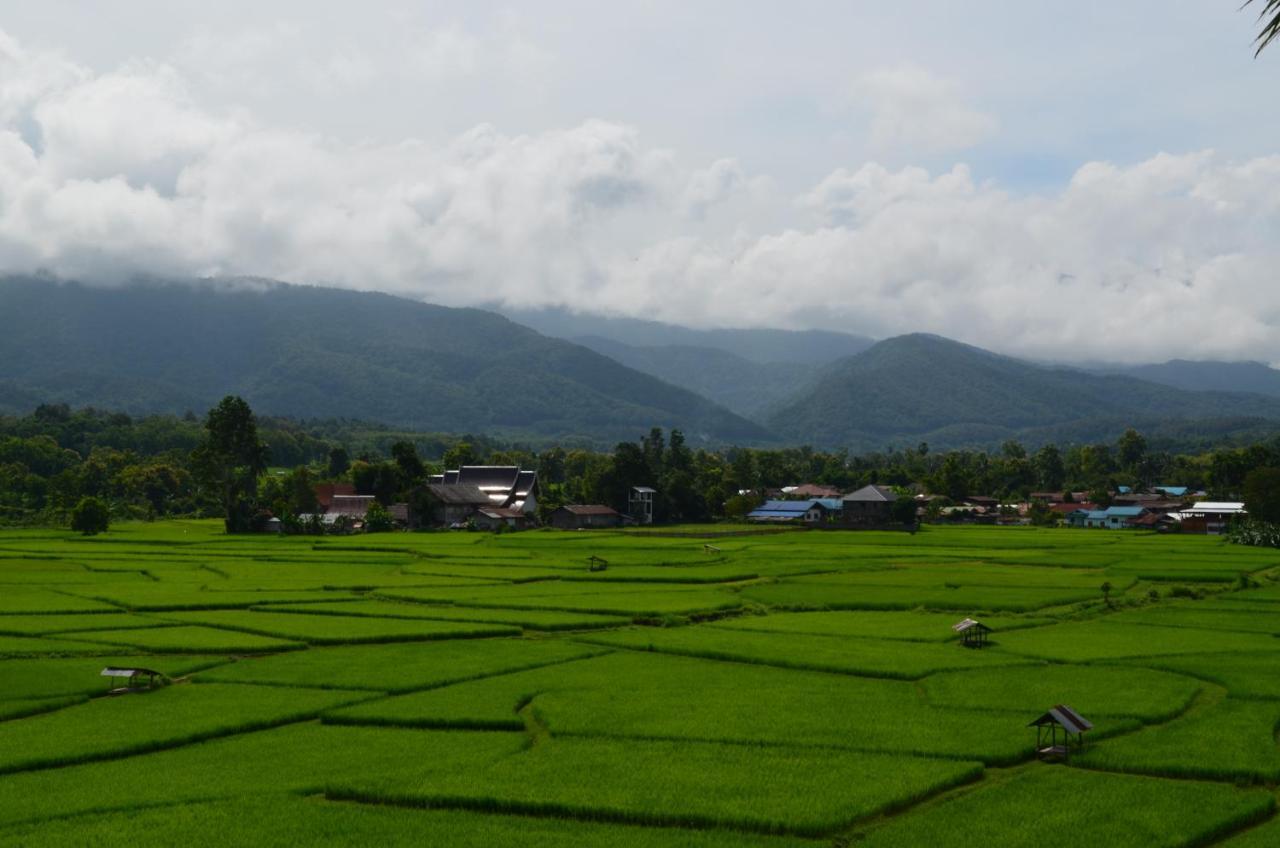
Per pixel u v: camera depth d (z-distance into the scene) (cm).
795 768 3969
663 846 3247
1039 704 4997
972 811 3572
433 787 3709
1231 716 4850
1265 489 15700
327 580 9856
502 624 7312
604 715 4753
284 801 3584
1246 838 3391
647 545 14538
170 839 3244
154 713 4750
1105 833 3366
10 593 8738
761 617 7944
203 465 17500
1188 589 9338
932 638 6912
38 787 3738
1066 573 10881
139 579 9950
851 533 18125
